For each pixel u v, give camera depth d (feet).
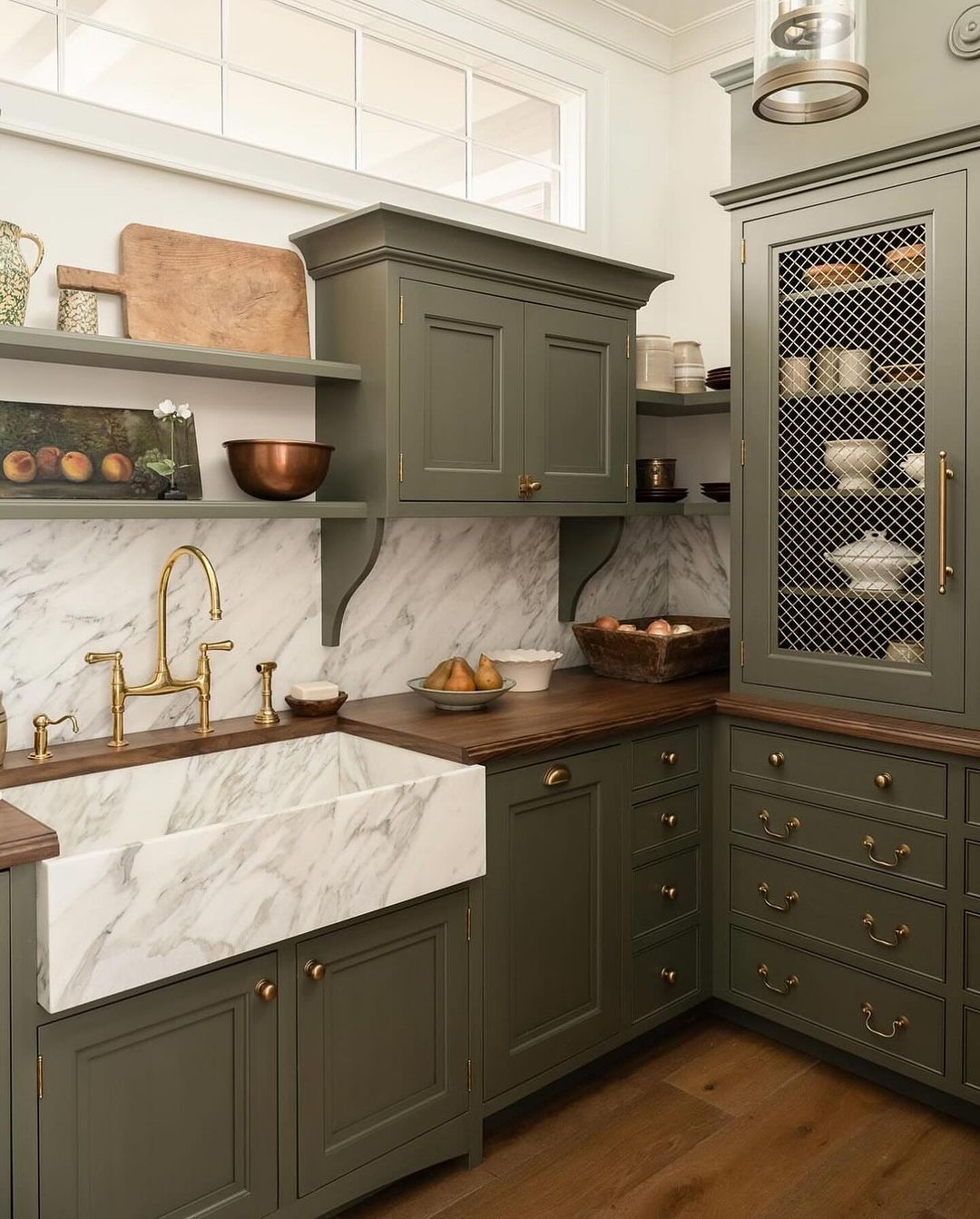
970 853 7.30
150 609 7.49
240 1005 5.82
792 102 4.78
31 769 6.46
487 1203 6.73
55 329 6.57
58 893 4.96
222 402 7.74
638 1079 8.23
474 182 9.69
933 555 7.63
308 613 8.36
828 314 8.16
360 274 7.62
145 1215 5.52
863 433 8.02
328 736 8.00
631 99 10.76
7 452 6.64
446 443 7.84
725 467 10.84
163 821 7.11
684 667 9.64
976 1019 7.32
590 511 9.02
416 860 6.52
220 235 7.72
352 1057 6.39
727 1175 6.99
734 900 8.84
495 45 9.45
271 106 8.23
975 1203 6.70
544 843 7.54
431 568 9.21
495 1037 7.23
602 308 9.00
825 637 8.35
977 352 7.30
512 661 8.98
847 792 7.99
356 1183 6.43
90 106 7.01
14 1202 5.07
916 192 7.54
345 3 8.37
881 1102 7.86
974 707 7.47
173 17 7.73
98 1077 5.32
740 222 8.61
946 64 7.30
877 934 7.86
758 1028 8.96
